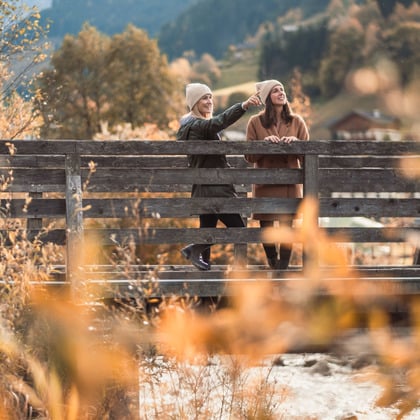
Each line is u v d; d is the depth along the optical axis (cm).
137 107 12231
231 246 4272
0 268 1185
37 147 1466
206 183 1539
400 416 309
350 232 1564
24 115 2928
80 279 1252
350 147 1545
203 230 1546
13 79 2922
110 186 1509
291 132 1681
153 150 1499
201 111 1636
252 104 1566
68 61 12062
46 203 1487
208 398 877
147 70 12419
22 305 1130
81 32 12281
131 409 816
